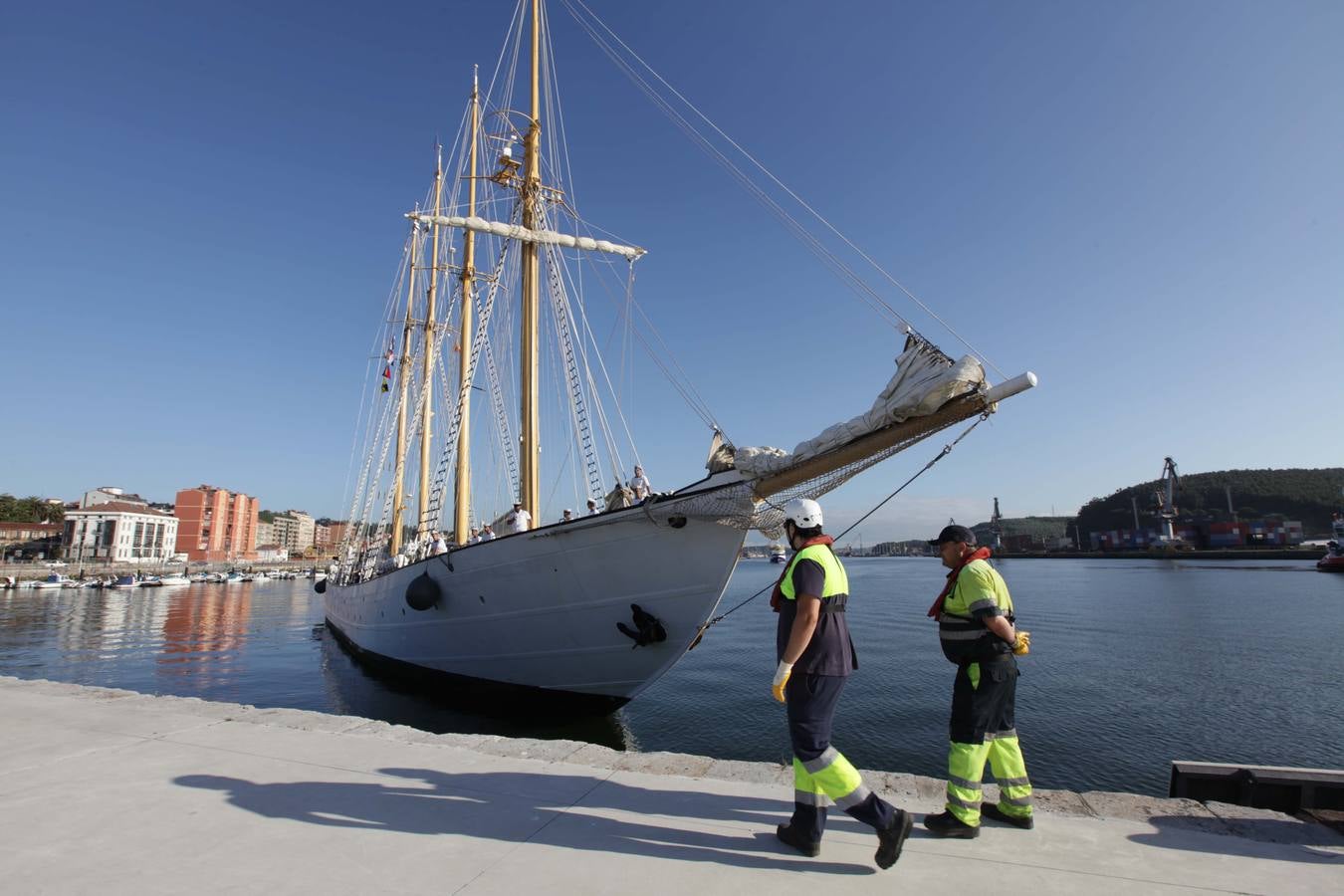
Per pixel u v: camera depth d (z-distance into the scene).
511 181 22.80
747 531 12.12
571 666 14.59
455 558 15.71
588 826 4.27
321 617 53.97
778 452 11.00
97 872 3.62
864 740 14.53
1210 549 157.12
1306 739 14.88
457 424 20.78
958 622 4.41
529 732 14.77
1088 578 91.31
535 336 20.59
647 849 3.94
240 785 5.01
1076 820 4.39
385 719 15.96
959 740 4.25
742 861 3.79
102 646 34.75
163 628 44.72
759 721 16.45
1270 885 3.48
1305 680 21.58
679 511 12.11
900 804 4.82
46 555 127.12
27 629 43.81
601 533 13.29
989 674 4.24
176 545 145.38
